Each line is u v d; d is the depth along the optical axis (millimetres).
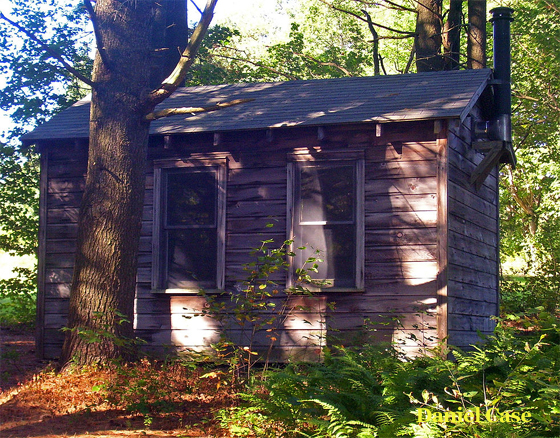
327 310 10883
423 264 10477
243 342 11211
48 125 12656
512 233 22062
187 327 11555
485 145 11969
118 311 9047
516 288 18906
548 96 23109
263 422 6852
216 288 11469
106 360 9641
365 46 27266
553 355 7633
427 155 10625
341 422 5605
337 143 11109
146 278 11828
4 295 17641
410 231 10602
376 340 10531
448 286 10383
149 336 11727
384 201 10781
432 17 20125
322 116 11062
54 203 12398
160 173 11945
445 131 10500
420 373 6711
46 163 12492
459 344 10852
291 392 6715
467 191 11750
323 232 11086
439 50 20203
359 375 6996
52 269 12281
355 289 10711
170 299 11695
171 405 8062
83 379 9141
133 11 10336
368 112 10867
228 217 11562
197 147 11836
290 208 11219
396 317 9859
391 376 6641
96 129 10266
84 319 9891
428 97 11148
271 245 11289
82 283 9992
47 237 12375
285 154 11375
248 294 9469
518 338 8867
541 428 5531
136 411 7820
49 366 10156
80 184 12297
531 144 23828
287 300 10453
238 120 11602
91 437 6777
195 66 24016
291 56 25703
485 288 12570
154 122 12188
